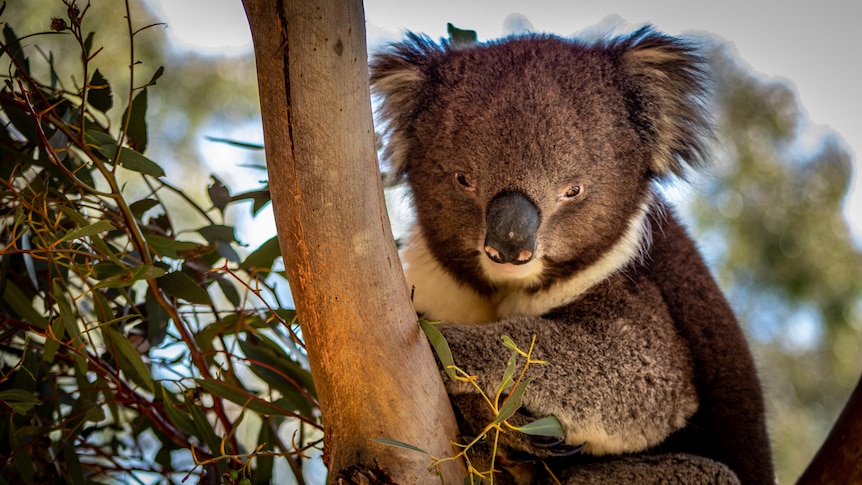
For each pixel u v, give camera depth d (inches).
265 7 90.2
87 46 124.4
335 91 92.7
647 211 144.4
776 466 175.8
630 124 139.6
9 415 129.2
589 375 129.7
